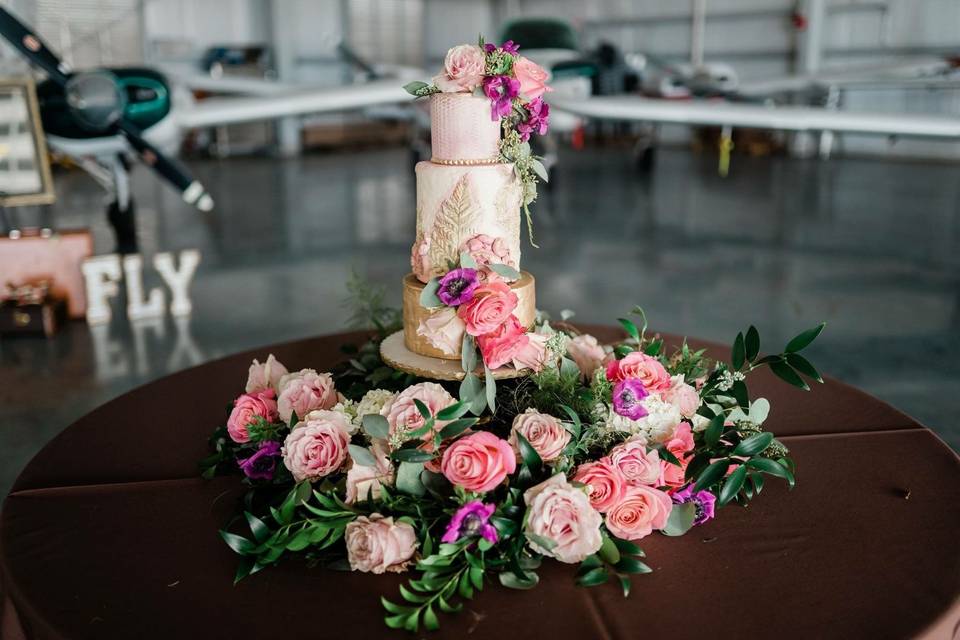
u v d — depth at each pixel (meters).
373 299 1.71
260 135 13.05
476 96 1.00
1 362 3.28
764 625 0.78
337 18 13.52
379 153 12.05
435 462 0.92
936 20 10.49
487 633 0.78
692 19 12.84
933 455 1.18
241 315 3.95
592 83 7.66
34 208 7.32
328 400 1.07
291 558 0.92
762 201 7.56
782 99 11.21
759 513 1.02
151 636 0.78
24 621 0.84
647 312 3.97
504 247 1.05
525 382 1.07
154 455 1.21
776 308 4.05
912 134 5.09
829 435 1.26
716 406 1.07
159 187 8.63
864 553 0.92
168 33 11.54
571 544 0.84
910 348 3.43
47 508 1.04
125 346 3.48
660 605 0.82
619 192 8.20
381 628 0.79
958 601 0.82
